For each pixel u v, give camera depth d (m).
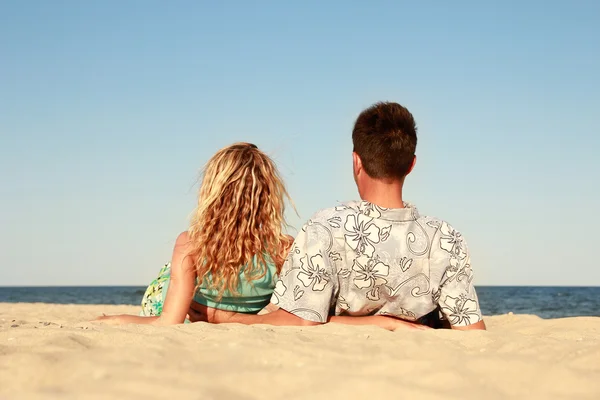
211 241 2.92
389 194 2.70
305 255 2.70
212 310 3.11
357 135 2.67
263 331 2.32
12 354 1.79
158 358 1.81
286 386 1.58
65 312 8.22
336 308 2.83
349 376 1.61
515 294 50.44
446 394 1.49
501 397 1.49
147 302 3.30
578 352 1.91
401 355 1.90
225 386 1.56
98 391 1.49
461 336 2.33
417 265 2.68
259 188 3.00
